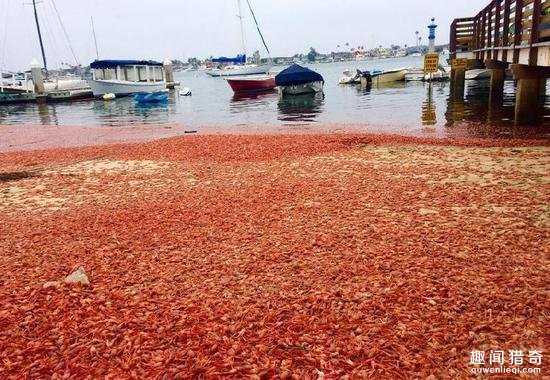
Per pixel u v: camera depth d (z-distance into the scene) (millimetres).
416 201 4121
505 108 12375
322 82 21656
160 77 29594
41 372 1939
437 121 10977
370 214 3826
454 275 2584
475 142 7371
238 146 8023
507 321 2090
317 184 4969
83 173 6469
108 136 11773
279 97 21984
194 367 1916
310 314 2295
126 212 4332
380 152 6816
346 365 1873
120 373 1902
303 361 1916
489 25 11383
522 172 4969
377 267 2766
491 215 3592
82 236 3729
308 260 2961
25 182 6023
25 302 2566
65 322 2330
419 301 2326
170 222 3949
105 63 26078
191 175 5906
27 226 4094
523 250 2857
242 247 3283
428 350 1931
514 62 8289
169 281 2799
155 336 2168
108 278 2881
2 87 24500
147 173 6223
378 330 2090
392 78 26469
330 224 3635
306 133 10203
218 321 2283
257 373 1856
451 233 3250
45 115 18594
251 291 2598
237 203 4418
